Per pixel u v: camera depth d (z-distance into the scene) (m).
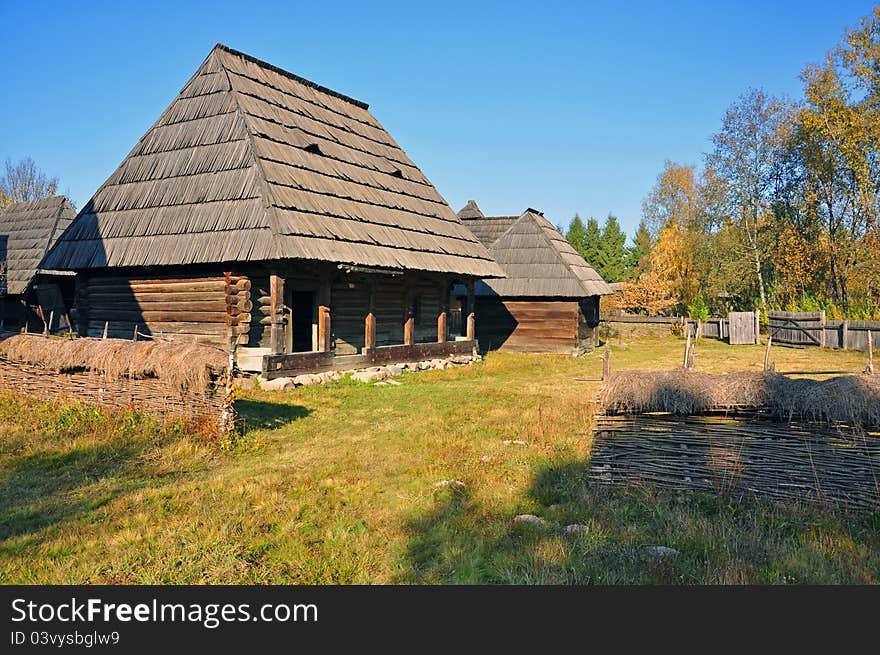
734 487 6.04
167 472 7.43
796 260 36.12
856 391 5.73
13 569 4.86
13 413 9.99
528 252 26.27
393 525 5.77
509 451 8.48
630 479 6.43
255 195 14.38
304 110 19.19
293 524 5.73
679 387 6.30
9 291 23.86
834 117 32.31
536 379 17.03
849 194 34.22
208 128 16.38
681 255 47.47
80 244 16.25
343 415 11.14
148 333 15.62
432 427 10.11
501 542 5.33
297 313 19.52
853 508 5.61
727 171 40.25
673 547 5.10
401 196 20.00
